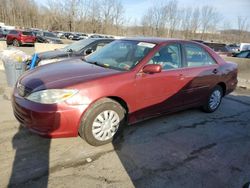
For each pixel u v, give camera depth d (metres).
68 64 4.05
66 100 3.06
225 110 5.68
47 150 3.31
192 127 4.47
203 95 4.91
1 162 2.99
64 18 61.69
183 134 4.14
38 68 3.99
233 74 5.53
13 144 3.40
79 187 2.67
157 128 4.28
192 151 3.62
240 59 11.31
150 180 2.89
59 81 3.23
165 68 4.07
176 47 4.35
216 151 3.69
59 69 3.73
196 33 55.31
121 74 3.52
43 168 2.94
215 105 5.34
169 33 54.12
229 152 3.69
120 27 60.88
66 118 3.08
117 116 3.57
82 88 3.15
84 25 61.75
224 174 3.13
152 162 3.24
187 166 3.23
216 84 5.12
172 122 4.61
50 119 3.02
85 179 2.81
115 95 3.42
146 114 3.97
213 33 56.41
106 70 3.64
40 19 66.81
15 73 5.80
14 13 65.06
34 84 3.27
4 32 28.41
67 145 3.46
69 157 3.19
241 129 4.60
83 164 3.07
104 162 3.15
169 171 3.09
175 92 4.25
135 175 2.95
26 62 6.02
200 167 3.24
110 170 3.00
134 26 59.47
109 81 3.37
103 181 2.80
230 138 4.17
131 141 3.74
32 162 3.03
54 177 2.80
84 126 3.28
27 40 22.53
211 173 3.13
